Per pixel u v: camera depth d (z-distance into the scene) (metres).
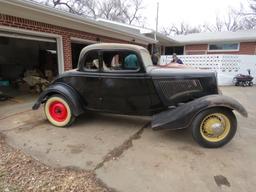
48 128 4.05
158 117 3.56
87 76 3.90
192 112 3.20
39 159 2.86
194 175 2.55
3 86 8.33
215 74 3.66
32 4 4.80
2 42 10.01
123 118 4.74
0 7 4.66
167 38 15.05
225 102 3.13
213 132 3.25
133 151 3.16
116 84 3.78
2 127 4.02
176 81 3.59
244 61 12.05
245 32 16.78
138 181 2.42
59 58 6.70
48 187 2.25
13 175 2.45
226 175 2.55
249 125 4.49
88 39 7.81
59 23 6.32
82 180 2.40
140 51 3.64
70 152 3.09
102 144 3.39
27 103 5.89
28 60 10.95
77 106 4.00
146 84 3.64
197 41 16.81
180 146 3.36
